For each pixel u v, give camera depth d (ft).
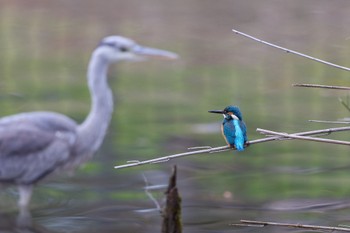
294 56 66.69
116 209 37.65
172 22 76.38
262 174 42.70
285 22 73.15
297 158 45.73
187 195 39.22
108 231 34.96
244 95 59.21
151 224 35.65
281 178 41.86
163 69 66.85
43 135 39.11
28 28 75.97
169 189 24.93
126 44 43.29
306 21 72.59
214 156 46.11
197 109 55.83
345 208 37.01
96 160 45.19
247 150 47.34
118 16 78.33
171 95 59.62
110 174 42.88
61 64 67.87
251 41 70.85
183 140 48.91
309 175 42.52
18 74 64.95
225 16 76.43
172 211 24.93
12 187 41.47
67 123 40.19
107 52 42.73
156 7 79.92
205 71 65.16
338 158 45.55
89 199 39.27
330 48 67.05
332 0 75.00
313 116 53.42
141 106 56.70
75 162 40.68
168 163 44.70
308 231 34.06
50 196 39.93
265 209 37.06
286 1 77.10
